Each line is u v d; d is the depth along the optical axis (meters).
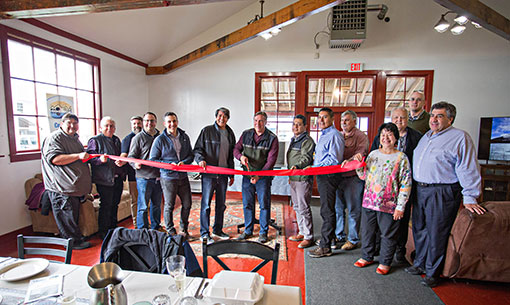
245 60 5.23
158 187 3.14
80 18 3.67
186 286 1.15
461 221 2.13
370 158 2.38
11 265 1.26
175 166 2.81
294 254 2.79
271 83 5.27
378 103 4.89
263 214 3.08
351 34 4.39
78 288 1.12
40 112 3.51
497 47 4.52
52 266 1.30
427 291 2.14
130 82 5.13
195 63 5.42
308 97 5.16
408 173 2.20
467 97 4.66
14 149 3.17
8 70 3.07
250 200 3.10
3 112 3.05
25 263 1.29
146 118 3.16
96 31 4.07
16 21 3.14
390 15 4.72
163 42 5.12
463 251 2.13
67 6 2.66
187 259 1.43
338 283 2.26
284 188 4.84
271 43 5.11
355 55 4.89
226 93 5.36
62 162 2.65
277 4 4.87
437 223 2.13
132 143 3.09
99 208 3.20
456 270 2.18
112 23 4.06
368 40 4.82
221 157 3.11
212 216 4.02
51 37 3.57
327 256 2.74
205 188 3.02
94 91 4.35
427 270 2.23
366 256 2.52
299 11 3.18
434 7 4.60
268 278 2.33
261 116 2.97
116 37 4.42
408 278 2.33
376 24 4.77
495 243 2.07
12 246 2.92
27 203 3.10
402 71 4.78
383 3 4.73
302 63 5.05
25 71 3.31
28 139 3.38
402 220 2.52
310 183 2.92
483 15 3.24
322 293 2.12
